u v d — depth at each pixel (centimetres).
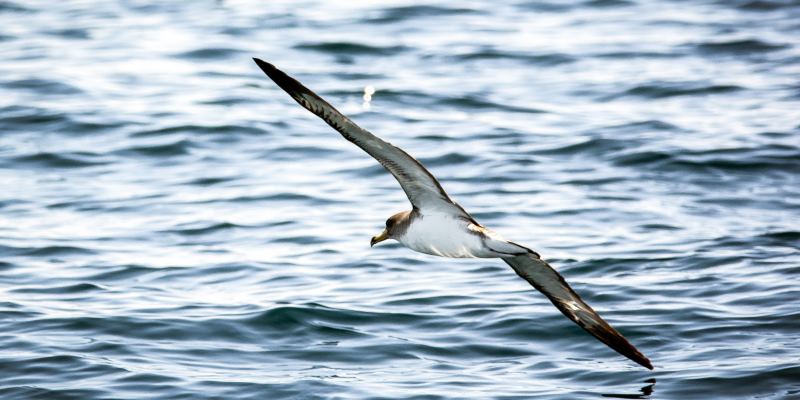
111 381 1177
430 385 1167
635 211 1806
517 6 3466
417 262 1584
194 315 1373
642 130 2247
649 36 3061
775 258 1561
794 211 1798
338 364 1234
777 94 2484
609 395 1133
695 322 1333
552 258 1598
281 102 2517
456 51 2923
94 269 1565
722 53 2862
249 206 1861
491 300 1418
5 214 1830
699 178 1975
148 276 1538
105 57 2870
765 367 1182
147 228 1756
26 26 3244
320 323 1347
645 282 1480
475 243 941
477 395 1139
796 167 2009
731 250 1602
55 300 1438
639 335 1303
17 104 2438
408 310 1391
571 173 2016
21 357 1239
